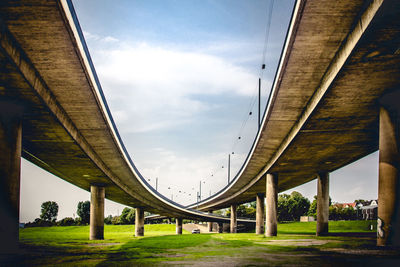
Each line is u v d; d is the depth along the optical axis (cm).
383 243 2739
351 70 2411
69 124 3397
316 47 2386
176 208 8088
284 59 2536
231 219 9594
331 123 3381
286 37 2384
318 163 5009
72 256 2638
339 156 4628
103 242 4434
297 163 4934
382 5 1759
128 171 5144
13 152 2728
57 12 1919
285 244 3616
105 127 3572
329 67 2616
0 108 2714
